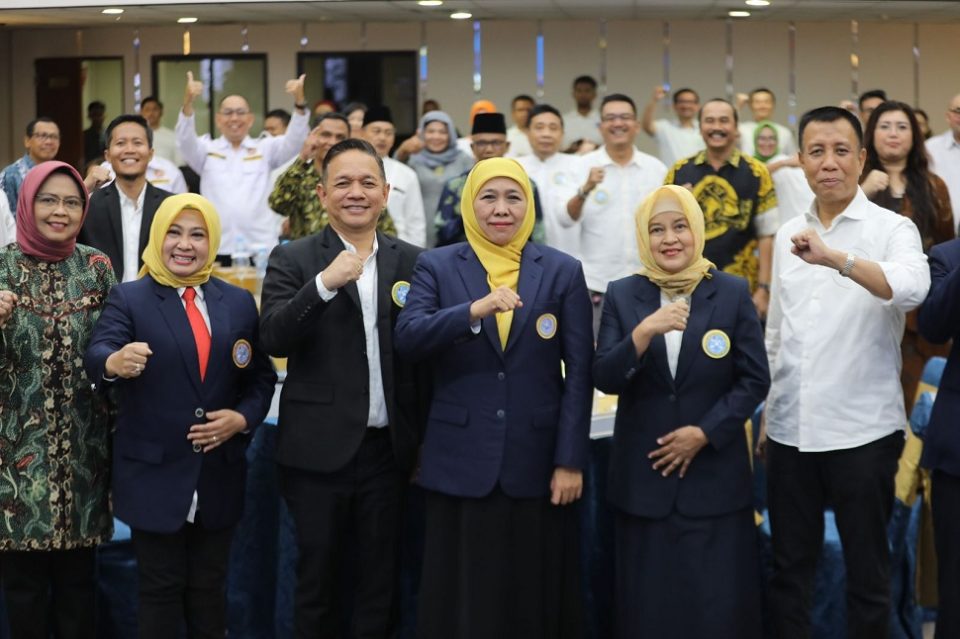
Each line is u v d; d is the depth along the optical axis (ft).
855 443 10.69
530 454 10.65
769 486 11.37
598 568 12.08
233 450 10.87
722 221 17.90
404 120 30.91
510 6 28.53
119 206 14.88
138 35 30.66
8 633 11.69
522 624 10.72
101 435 10.99
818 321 10.93
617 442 11.06
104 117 30.94
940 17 28.50
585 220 19.63
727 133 17.88
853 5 27.53
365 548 11.09
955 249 10.58
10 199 17.95
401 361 11.00
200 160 22.61
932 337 10.28
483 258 10.89
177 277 10.75
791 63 29.50
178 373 10.58
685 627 10.66
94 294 11.03
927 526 12.91
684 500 10.72
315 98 30.81
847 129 10.86
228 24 30.35
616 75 30.22
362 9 28.68
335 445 10.73
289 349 10.62
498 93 30.66
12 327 10.55
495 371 10.65
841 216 11.00
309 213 16.51
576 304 10.94
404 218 20.52
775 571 11.29
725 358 10.73
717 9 28.45
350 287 10.89
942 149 19.85
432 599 10.77
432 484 10.70
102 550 12.04
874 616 10.70
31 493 10.56
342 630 11.73
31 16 28.63
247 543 12.18
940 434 10.28
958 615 10.25
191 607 10.87
